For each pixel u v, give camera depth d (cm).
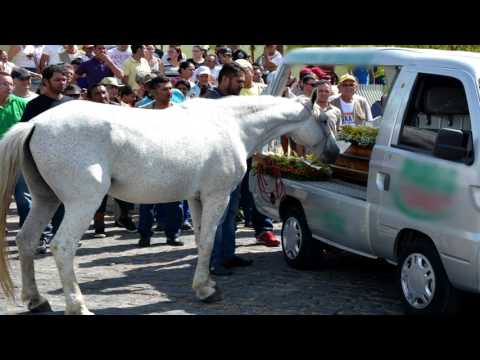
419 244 616
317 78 917
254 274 791
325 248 807
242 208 1065
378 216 659
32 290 624
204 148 639
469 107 584
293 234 815
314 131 727
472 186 559
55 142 571
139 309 655
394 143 652
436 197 590
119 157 591
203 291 676
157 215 995
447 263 579
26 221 625
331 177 817
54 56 1427
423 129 630
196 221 702
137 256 884
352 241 706
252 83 1079
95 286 739
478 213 555
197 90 1245
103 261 855
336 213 721
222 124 662
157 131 611
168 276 786
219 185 661
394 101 665
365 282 764
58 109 587
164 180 615
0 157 579
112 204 1205
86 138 576
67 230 577
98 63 1305
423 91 641
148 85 893
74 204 578
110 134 583
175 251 913
